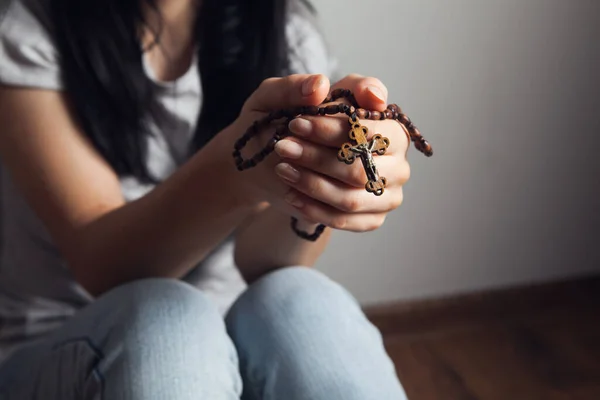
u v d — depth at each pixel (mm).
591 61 1247
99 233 674
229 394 555
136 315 581
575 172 1339
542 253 1396
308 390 590
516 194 1321
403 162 556
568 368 1255
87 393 569
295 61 858
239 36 810
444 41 1146
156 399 525
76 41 720
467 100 1204
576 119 1288
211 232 662
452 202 1289
